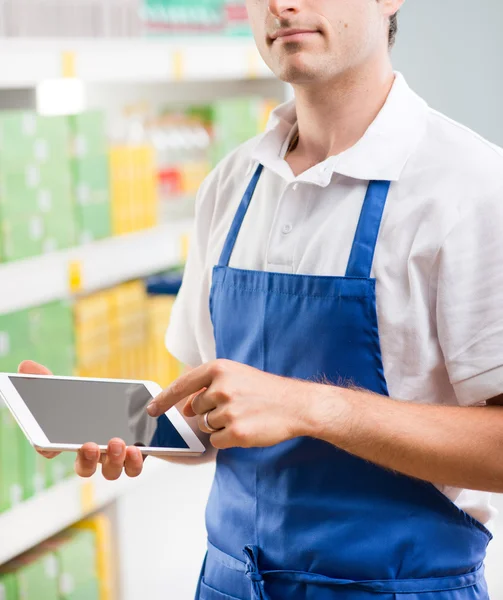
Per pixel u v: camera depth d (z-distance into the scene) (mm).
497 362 1308
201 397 1303
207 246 1671
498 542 3369
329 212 1435
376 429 1291
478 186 1336
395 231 1370
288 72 1366
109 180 2902
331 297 1385
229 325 1513
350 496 1378
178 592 2955
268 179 1543
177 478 3525
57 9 2750
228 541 1496
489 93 5199
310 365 1412
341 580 1367
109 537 2951
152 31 3145
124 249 2930
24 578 2541
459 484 1309
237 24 3490
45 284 2613
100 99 3689
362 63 1408
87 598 2789
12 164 2516
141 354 3045
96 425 1421
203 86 3990
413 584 1360
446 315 1334
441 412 1311
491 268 1317
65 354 2684
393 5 1426
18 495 2525
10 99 3275
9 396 1416
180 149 3461
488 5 5074
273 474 1429
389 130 1406
